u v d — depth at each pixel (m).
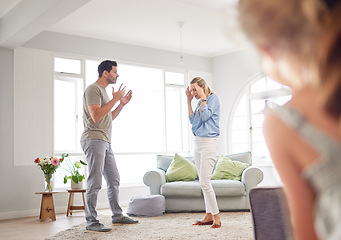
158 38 7.82
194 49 8.77
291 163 0.53
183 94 8.84
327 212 0.49
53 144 6.80
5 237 4.59
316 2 0.47
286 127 0.54
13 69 6.50
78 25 6.89
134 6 6.07
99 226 4.50
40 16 5.01
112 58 7.68
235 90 8.83
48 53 6.86
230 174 6.37
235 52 8.84
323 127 0.50
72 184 6.45
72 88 7.20
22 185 6.46
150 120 8.59
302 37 0.48
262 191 1.34
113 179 4.84
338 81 0.47
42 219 5.87
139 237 4.13
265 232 1.34
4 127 6.36
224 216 5.56
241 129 8.78
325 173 0.49
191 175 6.50
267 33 0.50
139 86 8.52
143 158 8.51
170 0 5.86
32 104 6.64
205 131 4.47
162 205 5.93
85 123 4.56
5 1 5.53
